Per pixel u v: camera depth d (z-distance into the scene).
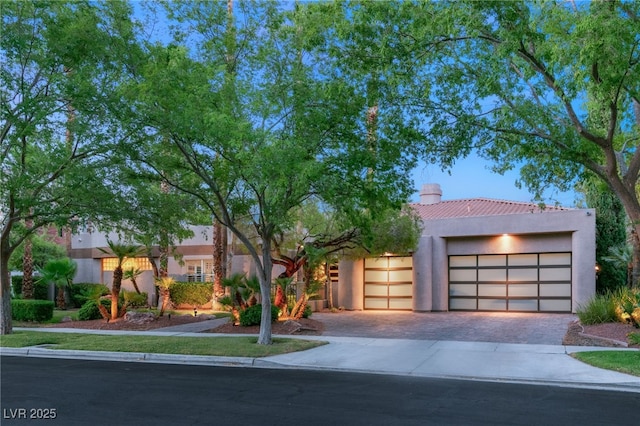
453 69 13.61
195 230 29.00
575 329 16.69
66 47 14.17
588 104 14.25
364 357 12.89
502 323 19.66
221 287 24.64
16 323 21.44
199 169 14.80
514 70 13.91
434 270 25.42
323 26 13.36
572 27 12.24
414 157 14.73
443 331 17.64
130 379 10.62
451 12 11.88
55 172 16.39
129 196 17.41
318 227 20.66
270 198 13.44
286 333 17.44
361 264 27.11
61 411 7.91
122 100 13.56
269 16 14.69
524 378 10.36
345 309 27.05
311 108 13.64
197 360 13.16
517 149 14.27
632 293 16.61
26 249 25.64
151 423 7.23
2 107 14.70
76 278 32.06
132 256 22.08
